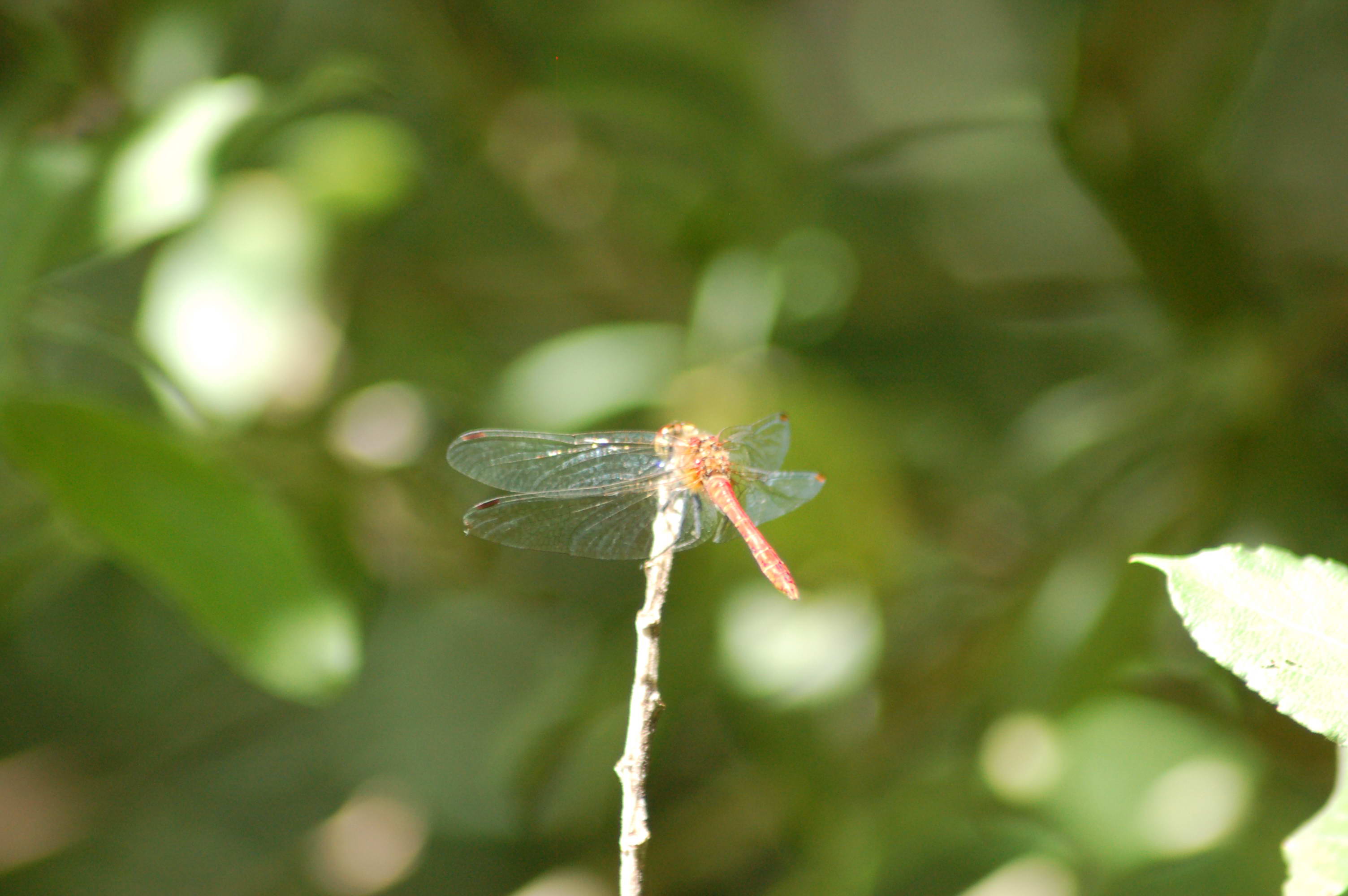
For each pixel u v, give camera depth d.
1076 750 2.12
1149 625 2.12
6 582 2.12
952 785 2.13
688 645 2.14
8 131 2.14
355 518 2.15
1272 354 2.14
